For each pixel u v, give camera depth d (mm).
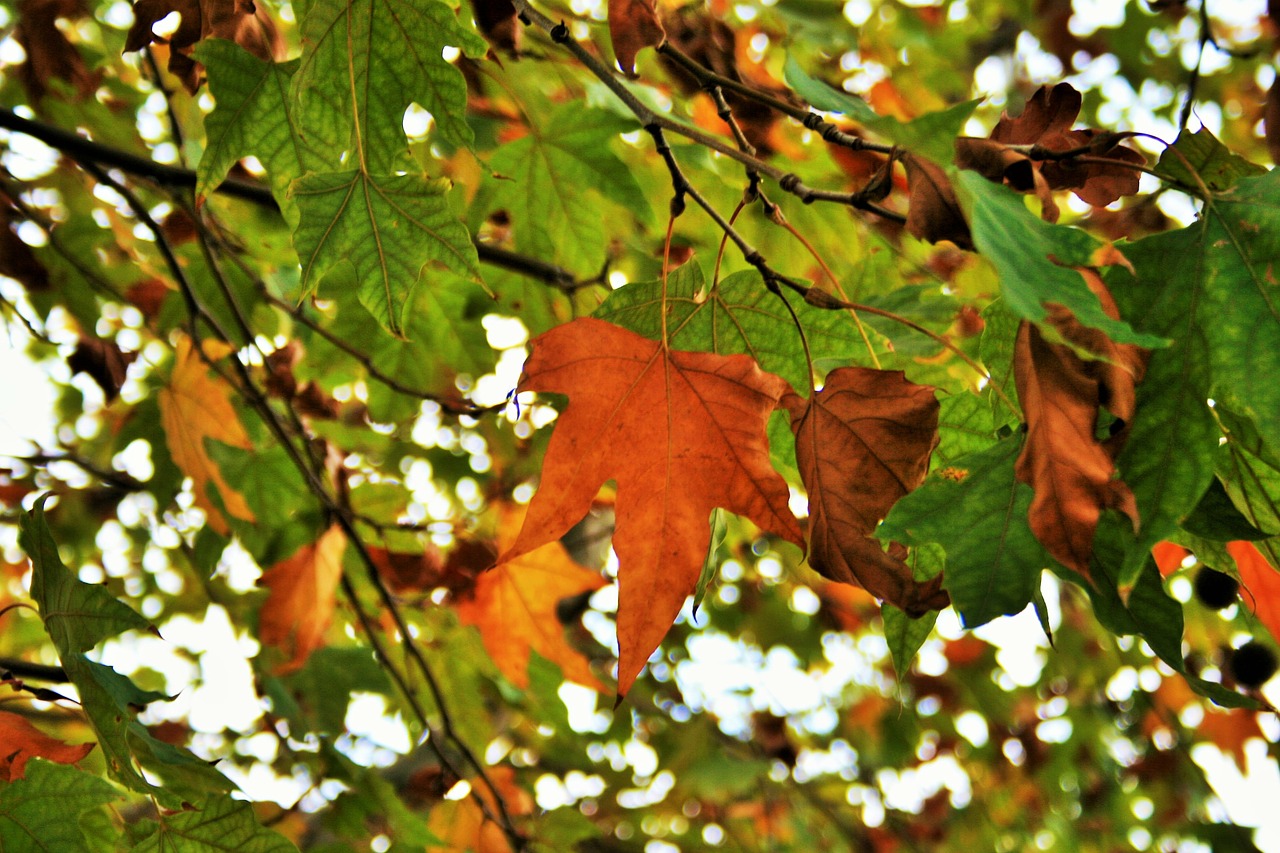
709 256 1473
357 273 1124
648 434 1067
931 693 3703
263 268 1765
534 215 1415
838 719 3941
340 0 1098
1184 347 1022
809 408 1070
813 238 1442
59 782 1111
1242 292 1020
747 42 1633
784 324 1135
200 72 1170
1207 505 1057
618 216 1562
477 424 1702
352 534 1431
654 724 3393
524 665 1512
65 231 1584
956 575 1039
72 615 1123
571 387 1064
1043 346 1015
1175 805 3506
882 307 1208
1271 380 1007
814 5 1929
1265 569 1109
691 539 1067
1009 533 1042
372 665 1746
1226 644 2158
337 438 1892
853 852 3723
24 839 1115
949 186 1011
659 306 1123
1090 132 1072
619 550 1063
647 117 1098
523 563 1475
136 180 1610
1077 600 3357
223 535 1631
